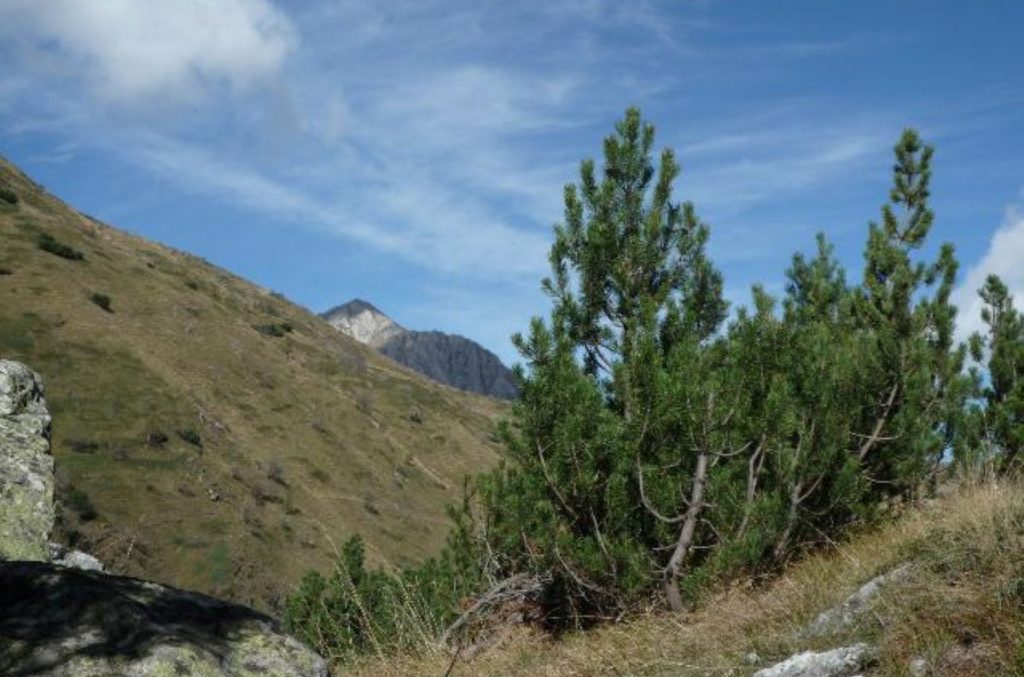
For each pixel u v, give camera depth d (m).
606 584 10.55
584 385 10.72
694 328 12.13
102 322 84.94
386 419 116.31
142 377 79.00
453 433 125.56
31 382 9.46
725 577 9.72
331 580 14.53
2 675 4.73
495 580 12.18
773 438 10.55
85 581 5.68
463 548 12.83
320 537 70.88
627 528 10.77
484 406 173.88
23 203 105.75
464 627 11.45
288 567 62.69
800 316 13.10
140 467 64.88
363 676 10.44
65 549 8.45
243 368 97.06
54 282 86.38
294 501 76.00
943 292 15.60
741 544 9.77
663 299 12.47
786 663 6.04
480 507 12.45
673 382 10.62
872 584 6.81
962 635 5.48
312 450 90.31
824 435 10.89
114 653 5.04
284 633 6.08
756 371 11.26
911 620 5.77
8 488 7.89
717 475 10.46
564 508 10.84
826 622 6.68
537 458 10.97
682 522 10.91
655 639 8.30
